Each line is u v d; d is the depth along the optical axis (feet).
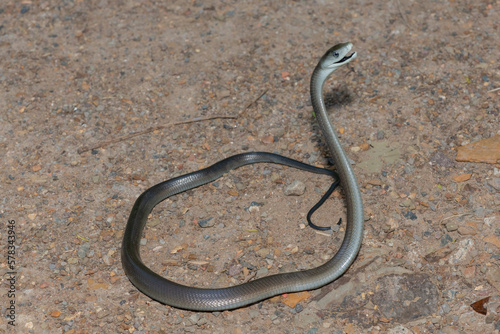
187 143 5.16
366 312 4.62
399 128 5.13
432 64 5.34
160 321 4.63
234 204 4.95
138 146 5.16
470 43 5.41
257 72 5.39
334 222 4.87
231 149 5.14
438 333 4.56
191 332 4.60
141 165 5.10
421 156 5.02
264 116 5.24
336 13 5.60
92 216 4.93
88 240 4.86
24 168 5.09
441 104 5.19
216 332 4.60
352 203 4.69
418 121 5.14
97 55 5.49
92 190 5.01
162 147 5.16
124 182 5.04
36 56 5.50
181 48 5.50
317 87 4.70
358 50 5.43
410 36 5.47
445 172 4.97
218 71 5.40
